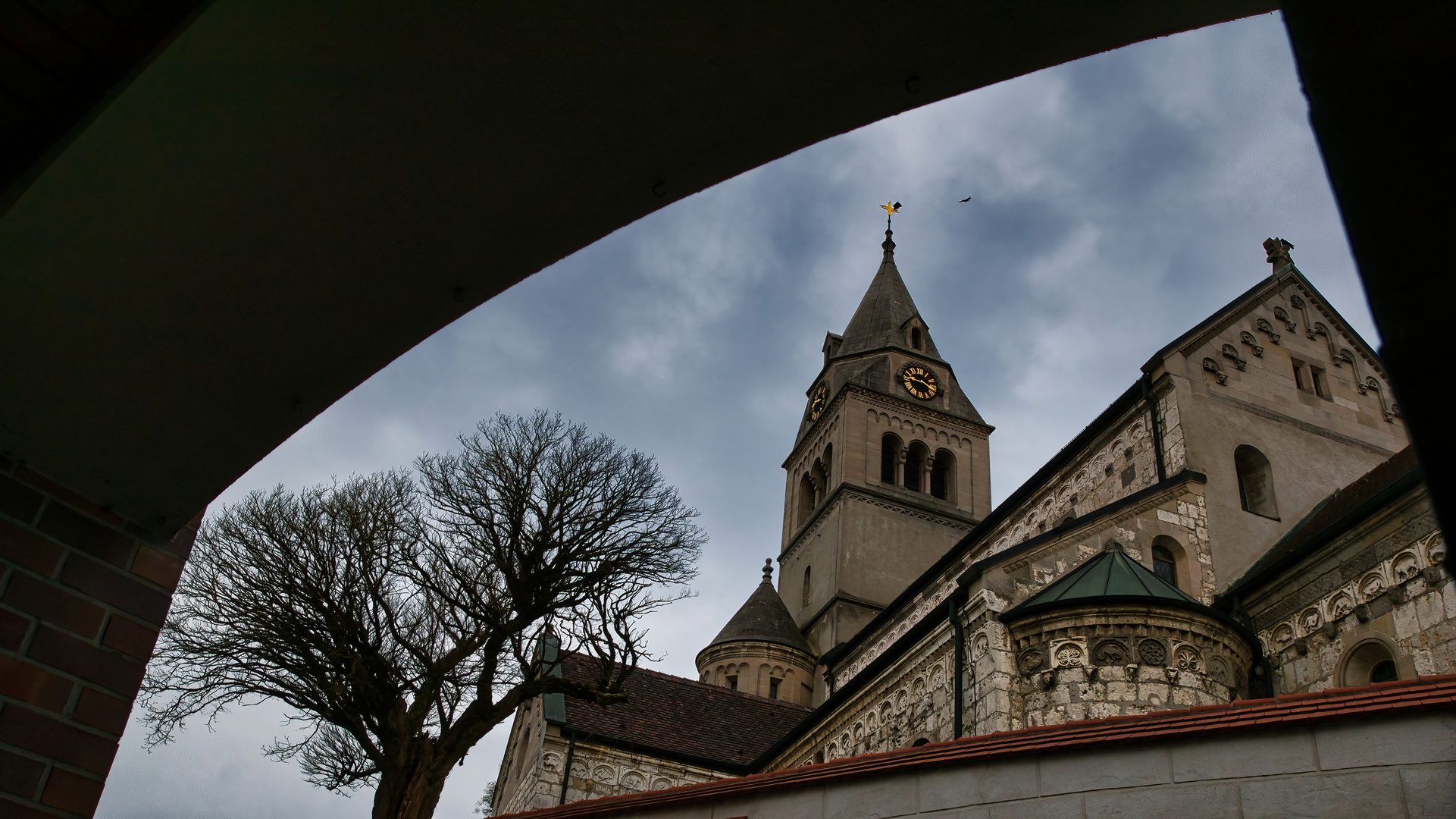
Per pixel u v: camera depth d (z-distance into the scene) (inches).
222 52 160.7
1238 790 405.1
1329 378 1202.0
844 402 2342.5
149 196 181.2
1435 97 74.1
